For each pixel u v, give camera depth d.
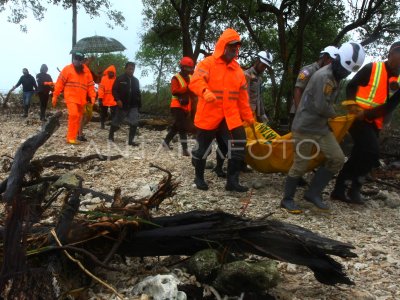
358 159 6.05
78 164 7.93
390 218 5.76
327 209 5.77
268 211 5.72
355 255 3.26
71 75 9.93
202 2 18.53
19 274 2.69
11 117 16.91
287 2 17.91
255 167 6.39
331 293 3.52
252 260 3.58
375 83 5.74
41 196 4.18
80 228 3.23
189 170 7.82
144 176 7.33
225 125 6.32
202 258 3.28
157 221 3.50
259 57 7.38
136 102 10.37
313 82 5.41
